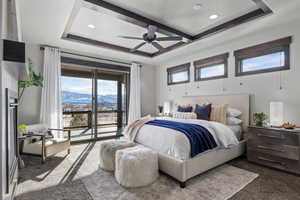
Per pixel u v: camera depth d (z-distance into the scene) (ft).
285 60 9.38
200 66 14.39
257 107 10.53
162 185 6.79
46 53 12.23
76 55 14.10
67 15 8.25
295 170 7.57
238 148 9.62
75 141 14.15
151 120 10.39
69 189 6.54
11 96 4.50
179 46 13.38
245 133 10.48
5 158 3.70
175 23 10.06
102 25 10.28
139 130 9.52
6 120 3.80
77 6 7.71
